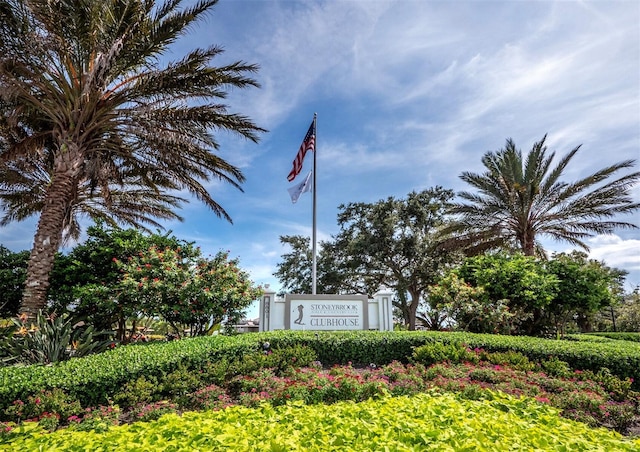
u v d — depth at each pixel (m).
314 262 11.16
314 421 2.95
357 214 21.94
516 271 10.73
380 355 7.54
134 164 11.09
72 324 8.72
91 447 2.56
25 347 6.24
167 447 2.46
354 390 5.02
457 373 5.87
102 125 9.10
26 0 7.15
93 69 8.04
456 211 16.34
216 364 6.04
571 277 11.56
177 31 8.58
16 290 9.59
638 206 14.34
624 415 4.82
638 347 7.24
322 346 7.46
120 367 5.30
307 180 11.77
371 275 21.69
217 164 10.66
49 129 10.16
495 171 15.69
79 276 9.30
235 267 9.69
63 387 4.77
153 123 8.64
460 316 10.55
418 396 3.90
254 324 13.92
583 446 2.46
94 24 7.75
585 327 22.23
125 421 4.63
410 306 21.88
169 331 10.47
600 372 6.22
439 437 2.48
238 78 9.43
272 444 2.39
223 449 2.38
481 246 16.25
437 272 19.28
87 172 9.34
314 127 12.46
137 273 8.41
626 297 26.80
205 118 9.34
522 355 7.00
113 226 10.93
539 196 15.29
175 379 5.43
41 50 7.66
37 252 8.15
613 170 14.36
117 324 10.23
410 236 20.17
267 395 4.96
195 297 8.67
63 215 8.66
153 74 8.71
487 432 2.61
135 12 8.38
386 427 2.72
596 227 15.18
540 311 12.02
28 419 4.36
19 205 13.71
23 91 8.03
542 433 2.61
